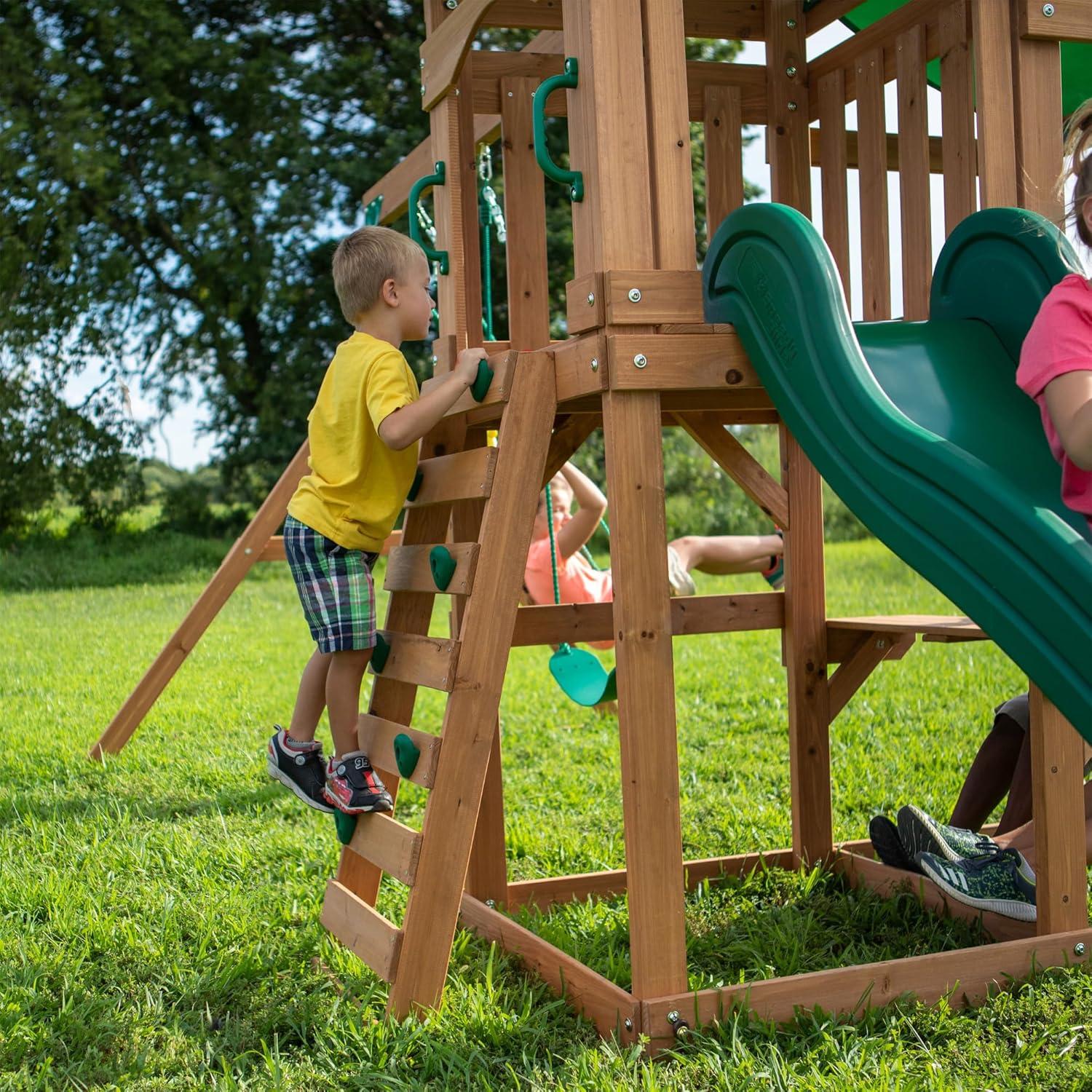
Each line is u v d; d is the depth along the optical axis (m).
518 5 3.34
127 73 18.94
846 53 3.56
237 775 4.80
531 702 6.48
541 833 3.94
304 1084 2.20
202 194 19.03
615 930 3.00
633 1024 2.33
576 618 3.37
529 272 3.49
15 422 18.20
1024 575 1.82
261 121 19.25
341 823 2.80
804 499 3.51
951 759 4.75
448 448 3.11
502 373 2.61
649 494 2.39
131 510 19.27
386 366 2.74
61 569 15.94
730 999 2.36
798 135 3.64
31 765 5.05
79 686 7.16
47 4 18.92
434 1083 2.19
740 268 2.41
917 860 2.93
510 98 3.47
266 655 8.54
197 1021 2.51
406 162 5.08
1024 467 2.11
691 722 5.79
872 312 3.50
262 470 20.27
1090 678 1.74
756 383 2.45
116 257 18.69
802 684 3.51
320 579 2.84
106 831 3.99
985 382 2.35
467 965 2.80
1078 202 2.23
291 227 19.03
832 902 3.23
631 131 2.40
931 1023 2.38
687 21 3.57
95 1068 2.29
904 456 2.01
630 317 2.36
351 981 2.65
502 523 2.56
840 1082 2.08
